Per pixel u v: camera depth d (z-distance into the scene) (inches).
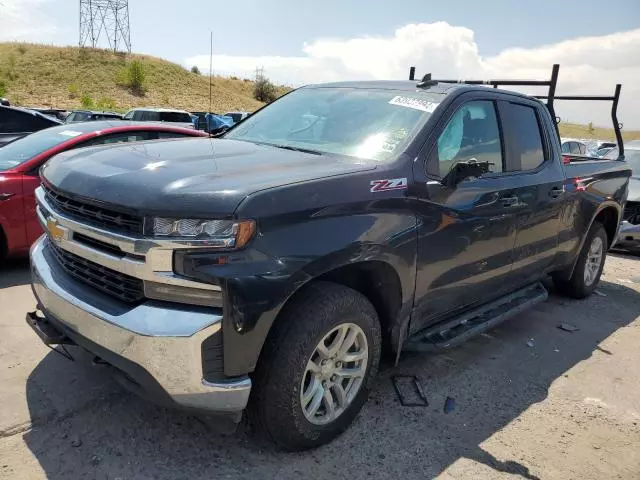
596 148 611.8
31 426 118.3
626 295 248.1
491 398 145.5
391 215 120.5
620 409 144.9
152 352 95.3
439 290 140.3
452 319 154.7
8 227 209.3
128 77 2249.0
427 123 137.8
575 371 165.6
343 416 120.5
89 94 2091.5
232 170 111.9
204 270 94.7
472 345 179.5
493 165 159.2
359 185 115.4
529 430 131.8
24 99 1870.1
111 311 101.6
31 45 2444.6
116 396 131.6
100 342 102.3
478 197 146.3
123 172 109.7
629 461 122.4
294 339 105.3
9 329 164.7
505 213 157.3
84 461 108.7
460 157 146.4
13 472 104.0
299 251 102.0
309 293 109.9
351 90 164.2
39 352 151.3
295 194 103.8
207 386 97.4
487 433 129.1
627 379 162.6
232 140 154.0
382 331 133.6
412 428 128.3
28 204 212.7
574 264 217.6
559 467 118.6
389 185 121.5
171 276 96.3
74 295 108.5
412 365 160.4
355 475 110.6
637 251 336.2
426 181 130.8
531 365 167.8
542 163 182.5
